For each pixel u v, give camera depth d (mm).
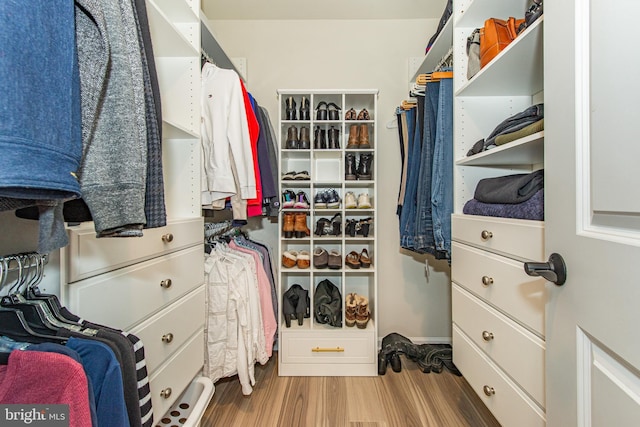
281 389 1490
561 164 529
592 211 462
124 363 546
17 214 468
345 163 1726
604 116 435
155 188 661
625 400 388
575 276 491
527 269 552
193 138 1113
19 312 510
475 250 1005
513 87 1118
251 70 1974
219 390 1478
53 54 352
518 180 855
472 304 1024
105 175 475
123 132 501
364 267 1729
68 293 586
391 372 1647
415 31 1956
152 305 818
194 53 1093
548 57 575
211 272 1284
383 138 1973
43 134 337
